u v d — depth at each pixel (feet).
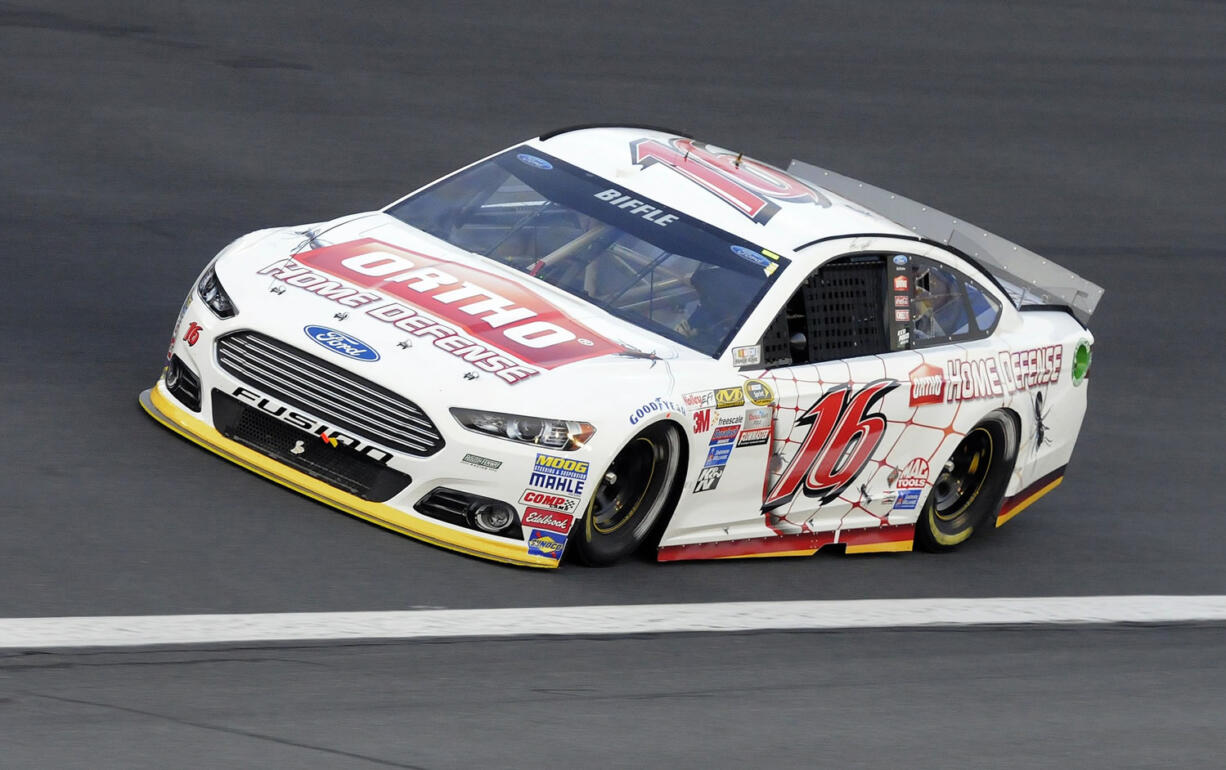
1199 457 118.32
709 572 80.48
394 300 77.15
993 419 93.97
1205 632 81.71
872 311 87.71
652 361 76.64
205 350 77.71
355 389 73.00
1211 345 144.15
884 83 207.62
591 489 72.79
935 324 91.61
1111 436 120.37
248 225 126.11
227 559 68.08
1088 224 172.45
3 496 71.67
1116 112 215.92
